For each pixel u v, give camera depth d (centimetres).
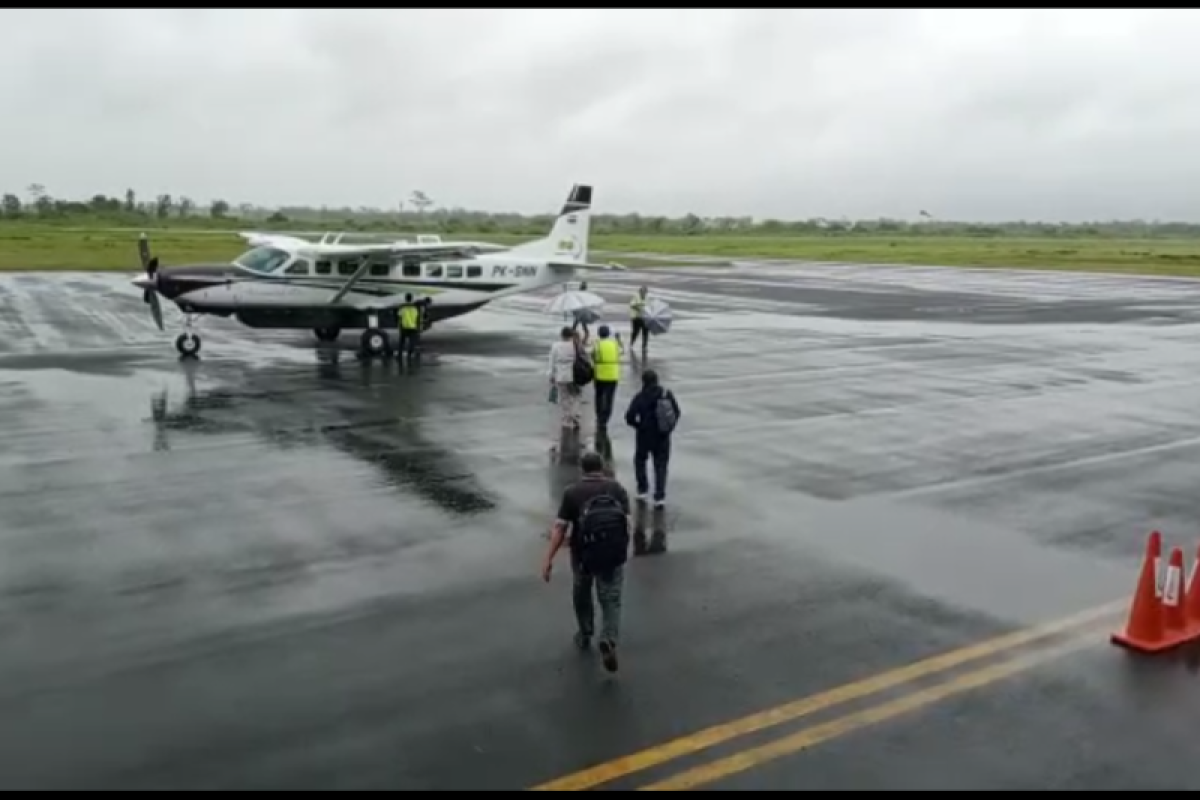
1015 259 9000
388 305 2609
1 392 1864
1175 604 805
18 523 1079
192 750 624
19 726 652
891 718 672
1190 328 3284
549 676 730
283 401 1808
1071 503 1207
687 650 777
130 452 1406
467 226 16500
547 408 1770
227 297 2438
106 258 6172
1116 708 691
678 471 1343
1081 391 2025
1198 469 1380
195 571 940
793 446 1499
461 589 902
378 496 1200
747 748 631
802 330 3120
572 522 755
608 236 18162
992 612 862
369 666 744
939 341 2861
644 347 2578
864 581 934
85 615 835
